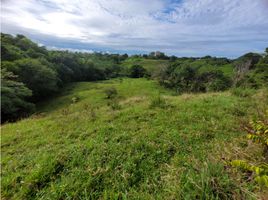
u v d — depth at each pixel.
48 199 2.73
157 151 3.72
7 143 4.99
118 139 4.42
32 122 7.02
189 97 8.20
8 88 22.64
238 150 3.06
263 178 1.85
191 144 3.91
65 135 5.07
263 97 6.89
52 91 42.50
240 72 26.59
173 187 2.47
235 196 2.10
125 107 7.43
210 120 5.14
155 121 5.34
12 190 3.02
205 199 2.13
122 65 99.31
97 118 6.11
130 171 3.22
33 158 3.91
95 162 3.51
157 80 55.41
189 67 51.03
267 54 26.98
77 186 2.91
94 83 57.41
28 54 47.19
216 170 2.40
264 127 2.91
